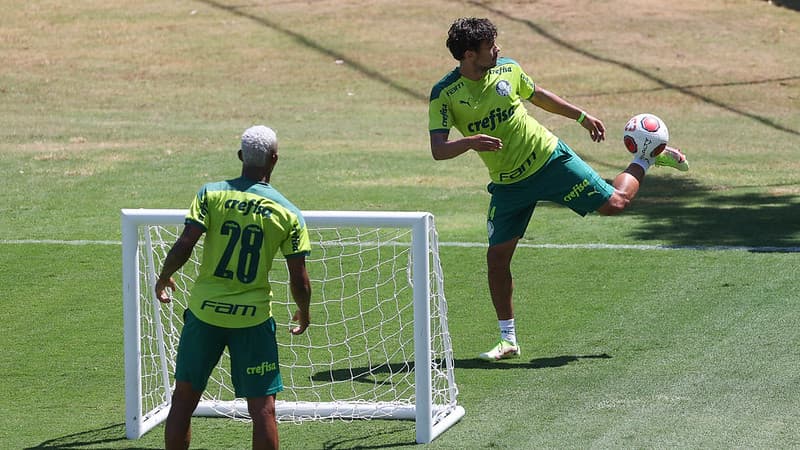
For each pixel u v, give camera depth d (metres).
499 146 24.81
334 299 33.06
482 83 26.00
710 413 23.14
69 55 83.06
